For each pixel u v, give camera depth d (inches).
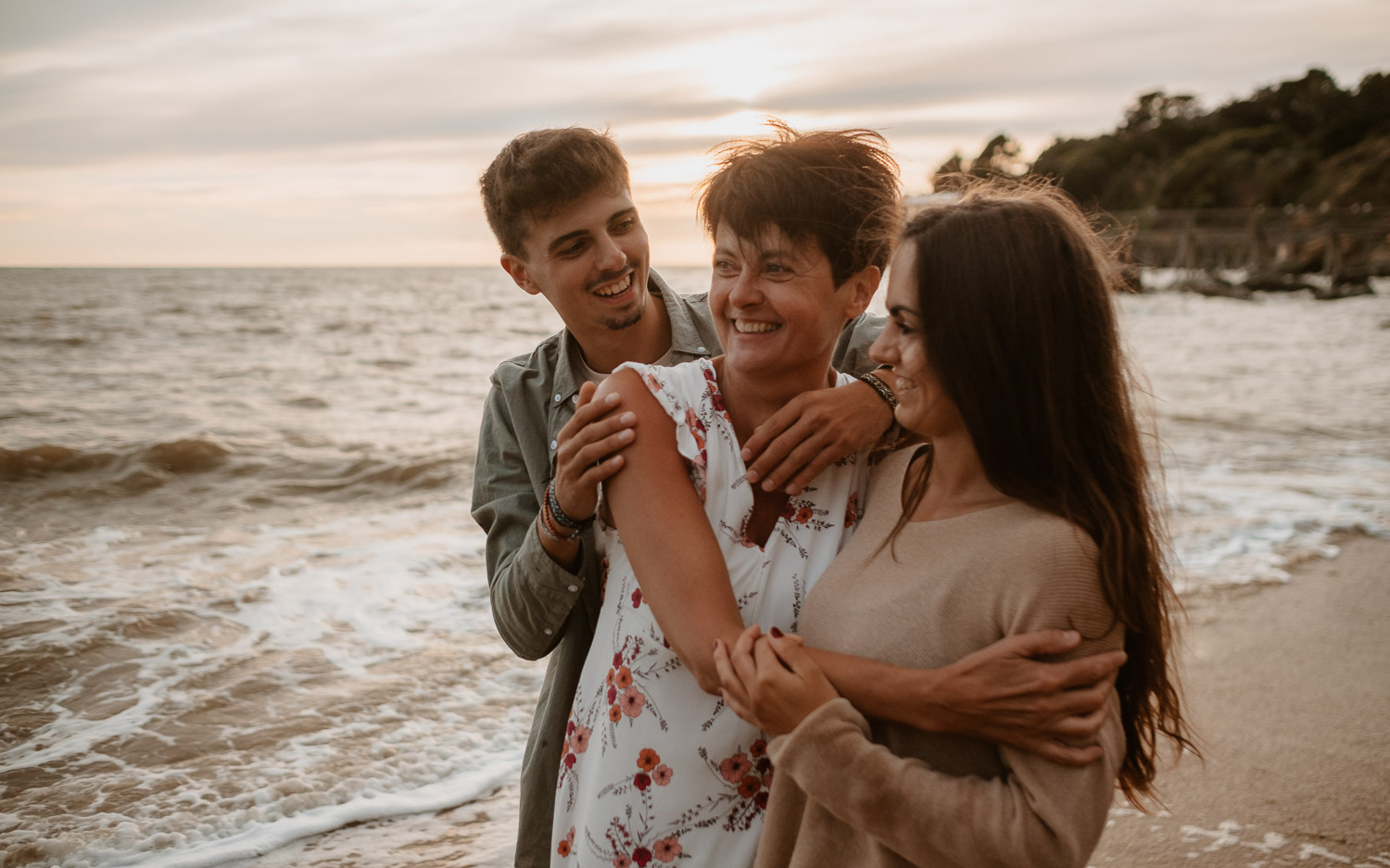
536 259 75.0
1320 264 1795.0
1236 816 113.7
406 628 185.2
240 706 150.3
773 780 49.2
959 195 50.8
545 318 1246.3
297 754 134.8
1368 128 2637.8
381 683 159.3
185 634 180.5
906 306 45.9
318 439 395.5
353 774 129.0
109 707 149.7
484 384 592.4
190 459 348.5
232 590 205.8
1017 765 41.5
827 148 50.2
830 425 51.1
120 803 122.0
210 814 119.3
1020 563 42.5
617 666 52.9
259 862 109.8
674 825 50.8
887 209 50.4
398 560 231.1
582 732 55.4
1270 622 177.2
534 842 68.5
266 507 300.0
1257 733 134.1
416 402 517.0
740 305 50.9
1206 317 1210.6
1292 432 401.7
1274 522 245.3
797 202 48.8
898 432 54.6
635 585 53.5
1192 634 171.2
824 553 52.7
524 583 60.6
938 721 42.6
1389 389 544.7
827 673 44.9
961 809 41.0
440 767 131.6
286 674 162.4
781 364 51.7
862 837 45.8
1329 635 170.6
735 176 50.1
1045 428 44.1
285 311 1290.6
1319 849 107.0
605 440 50.9
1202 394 528.7
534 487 72.4
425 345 858.1
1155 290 1758.1
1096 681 41.6
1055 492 44.3
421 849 112.3
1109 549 42.4
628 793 51.1
